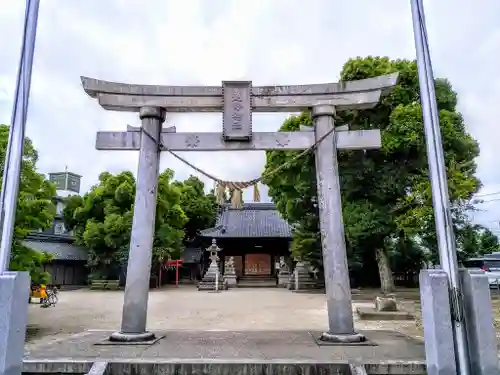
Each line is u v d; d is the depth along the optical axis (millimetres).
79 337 8656
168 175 36969
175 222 38562
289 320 15453
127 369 6137
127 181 37312
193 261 45906
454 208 17984
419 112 19109
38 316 17078
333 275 8367
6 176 4980
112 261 36812
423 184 18047
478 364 4309
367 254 31266
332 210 8688
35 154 13344
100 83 9188
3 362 4168
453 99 20984
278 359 6391
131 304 8289
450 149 18969
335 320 8172
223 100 9281
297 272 35062
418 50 5590
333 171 8898
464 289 4590
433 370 4426
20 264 12172
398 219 19344
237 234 42781
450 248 4699
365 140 9102
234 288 38562
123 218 35125
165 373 6102
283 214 30062
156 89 9328
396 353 6859
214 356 6656
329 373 6051
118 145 9195
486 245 37812
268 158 23672
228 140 9281
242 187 9008
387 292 23781
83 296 28047
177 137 9328
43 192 13961
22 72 5336
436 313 4480
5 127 12945
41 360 6230
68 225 40344
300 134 9336
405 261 32562
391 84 9062
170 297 27391
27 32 5469
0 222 4805
